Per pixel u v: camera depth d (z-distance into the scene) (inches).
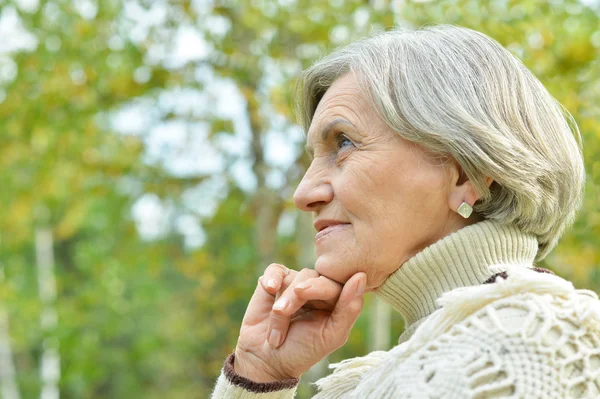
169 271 600.1
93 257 528.1
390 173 65.0
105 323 511.2
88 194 361.7
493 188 65.1
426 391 55.2
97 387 652.7
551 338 55.0
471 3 199.0
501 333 55.1
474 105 63.7
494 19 194.9
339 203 67.4
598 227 185.0
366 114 66.4
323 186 68.3
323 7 238.2
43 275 585.6
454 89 64.2
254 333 74.2
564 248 204.7
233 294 385.7
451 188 65.2
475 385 53.7
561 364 54.0
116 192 357.4
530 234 67.7
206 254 375.9
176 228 383.9
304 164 271.4
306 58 256.1
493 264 64.1
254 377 72.7
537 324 55.5
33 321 534.3
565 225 70.3
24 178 366.9
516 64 67.7
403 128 64.0
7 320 550.9
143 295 552.4
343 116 66.9
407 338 67.4
